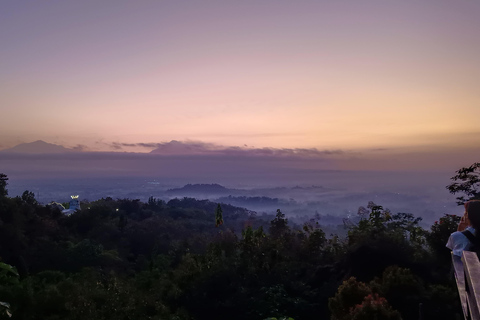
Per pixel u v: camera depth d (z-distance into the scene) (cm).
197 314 1054
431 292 873
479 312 130
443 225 1123
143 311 1018
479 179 1111
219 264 1269
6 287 978
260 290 1120
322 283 1179
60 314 959
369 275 1070
